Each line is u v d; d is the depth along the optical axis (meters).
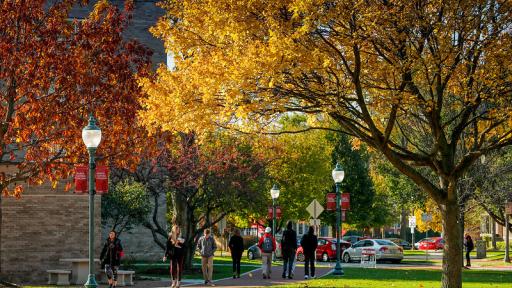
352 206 81.06
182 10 20.33
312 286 26.97
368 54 19.36
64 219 33.66
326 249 55.69
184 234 38.03
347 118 20.09
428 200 53.16
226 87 18.73
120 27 25.75
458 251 21.02
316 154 70.69
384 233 115.44
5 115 24.89
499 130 22.80
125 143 25.72
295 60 17.58
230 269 40.84
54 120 24.53
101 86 24.83
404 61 18.31
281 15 18.23
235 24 18.00
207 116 19.08
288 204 70.00
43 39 24.17
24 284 31.55
